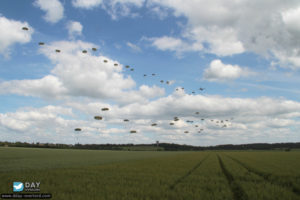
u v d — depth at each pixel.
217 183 16.25
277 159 49.34
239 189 14.99
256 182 17.23
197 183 16.45
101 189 13.51
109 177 18.86
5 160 42.53
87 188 13.82
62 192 12.68
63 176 19.09
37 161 39.91
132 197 11.36
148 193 12.49
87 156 63.75
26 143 159.50
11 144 156.12
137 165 32.00
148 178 18.44
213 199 11.58
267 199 11.77
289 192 13.34
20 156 56.56
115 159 49.56
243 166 31.95
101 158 53.81
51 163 35.28
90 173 21.53
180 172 23.34
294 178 19.38
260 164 34.06
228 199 11.79
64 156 60.66
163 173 22.11
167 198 11.45
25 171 22.73
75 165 31.55
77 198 11.12
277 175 20.98
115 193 12.41
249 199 11.73
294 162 39.12
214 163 37.16
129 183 15.76
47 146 164.25
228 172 24.11
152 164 34.22
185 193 12.59
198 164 36.34
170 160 46.00
